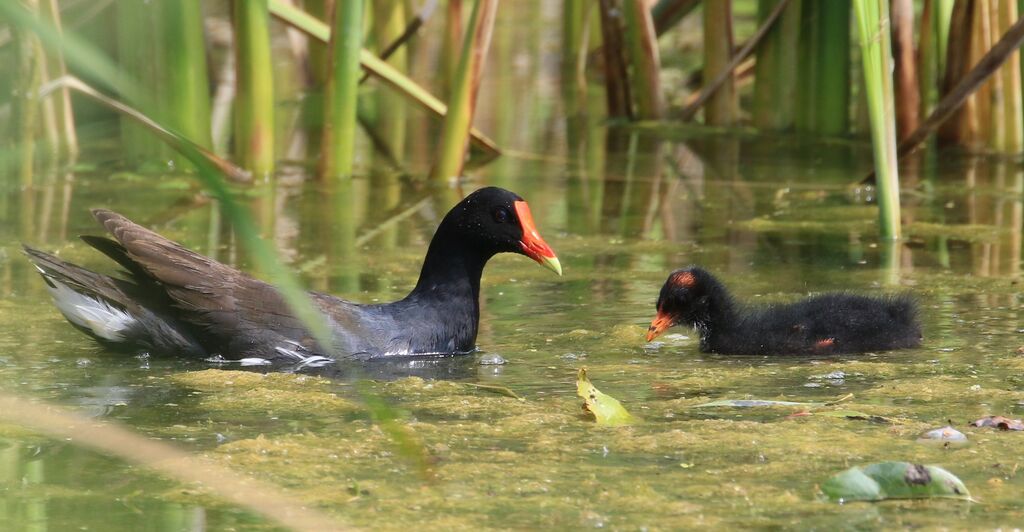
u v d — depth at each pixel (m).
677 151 21.48
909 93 19.88
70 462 7.56
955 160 20.25
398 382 9.63
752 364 10.25
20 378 9.70
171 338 10.55
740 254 14.62
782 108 22.62
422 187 18.70
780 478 7.18
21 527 6.36
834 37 21.58
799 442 7.83
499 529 6.36
